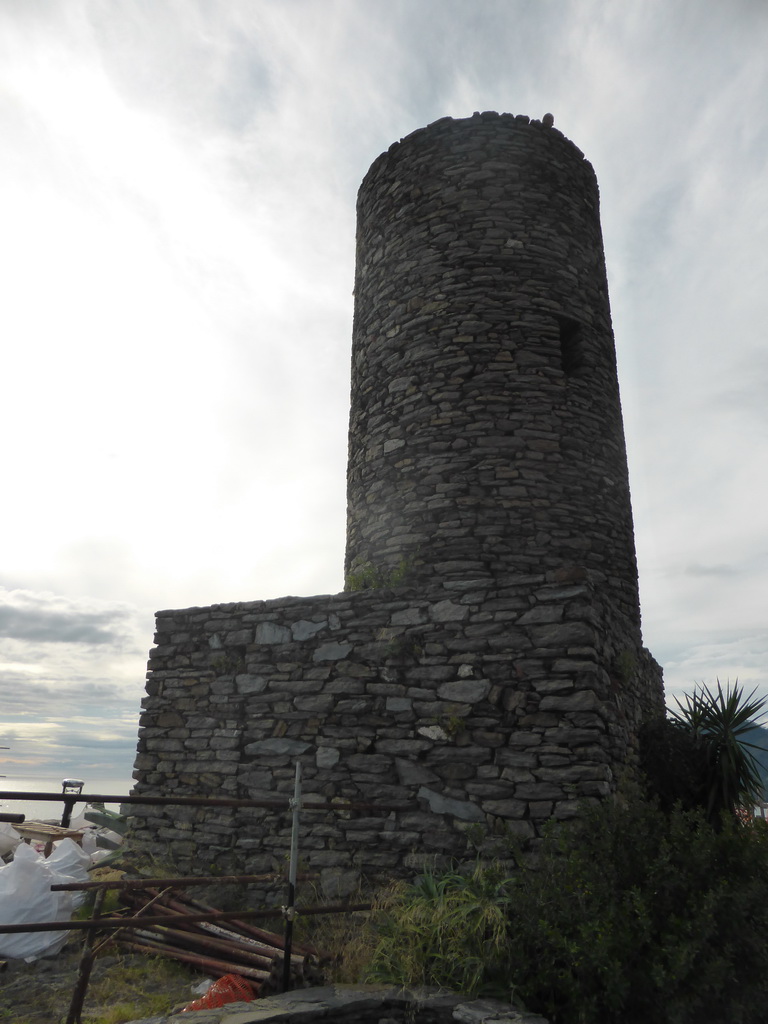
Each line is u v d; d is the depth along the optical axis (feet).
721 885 15.12
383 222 36.22
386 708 23.29
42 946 19.02
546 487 30.04
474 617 22.82
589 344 33.47
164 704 27.81
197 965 18.03
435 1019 14.88
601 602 23.31
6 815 14.03
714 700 26.66
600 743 20.40
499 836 20.26
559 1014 15.06
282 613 26.37
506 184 34.04
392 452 32.17
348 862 22.03
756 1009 14.30
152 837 26.09
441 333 32.35
